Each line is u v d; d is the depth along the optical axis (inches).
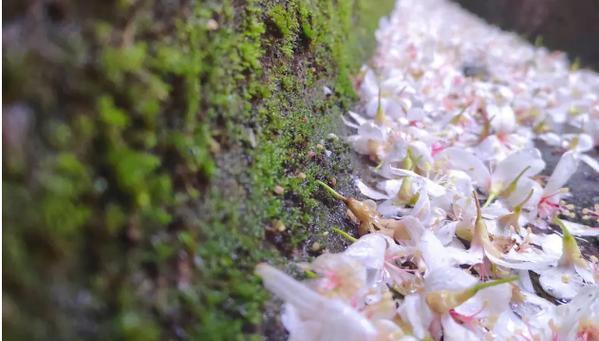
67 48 3.2
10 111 2.9
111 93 3.4
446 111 11.8
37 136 3.0
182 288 3.9
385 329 4.5
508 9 34.6
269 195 5.5
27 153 2.9
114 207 3.4
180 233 4.0
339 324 4.1
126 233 3.5
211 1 4.8
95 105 3.3
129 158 3.5
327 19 10.8
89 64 3.3
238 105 5.2
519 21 33.3
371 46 17.1
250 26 5.9
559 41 29.3
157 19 3.9
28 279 2.9
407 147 8.4
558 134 13.0
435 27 25.2
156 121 3.8
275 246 5.2
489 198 7.7
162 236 3.8
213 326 4.0
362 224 6.5
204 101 4.5
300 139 7.1
